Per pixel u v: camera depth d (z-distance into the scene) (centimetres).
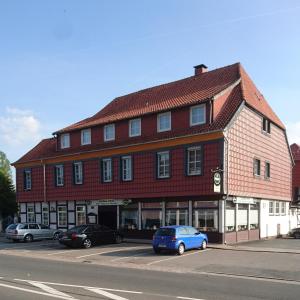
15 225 3375
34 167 4128
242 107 3022
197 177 2853
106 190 3431
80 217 3691
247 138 3106
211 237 2812
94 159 3550
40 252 2555
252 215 3234
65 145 3925
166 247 2284
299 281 1456
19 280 1416
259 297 1139
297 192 5122
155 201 3131
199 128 2892
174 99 3300
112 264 1970
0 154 6612
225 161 2769
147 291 1215
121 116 3462
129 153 3278
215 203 2817
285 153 3944
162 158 3084
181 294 1171
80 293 1180
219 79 3359
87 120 3959
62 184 3844
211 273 1655
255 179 3231
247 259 2048
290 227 4103
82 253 2459
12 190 5472
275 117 3756
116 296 1138
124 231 3312
